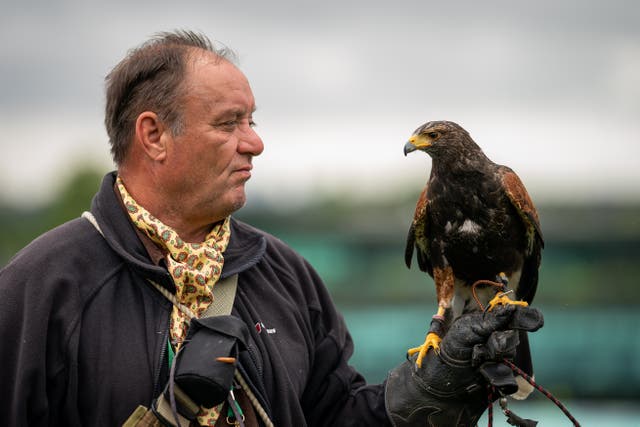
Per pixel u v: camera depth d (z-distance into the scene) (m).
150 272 5.43
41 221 45.69
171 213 5.71
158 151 5.61
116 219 5.60
